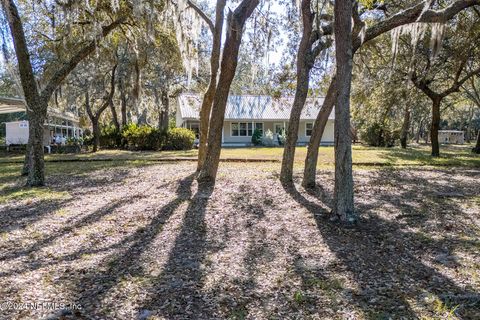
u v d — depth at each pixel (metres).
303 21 7.65
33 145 8.23
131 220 5.28
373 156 15.88
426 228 4.86
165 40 10.99
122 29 11.05
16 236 4.49
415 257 3.74
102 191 7.63
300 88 8.15
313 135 7.85
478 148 19.41
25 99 8.06
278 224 5.07
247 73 17.70
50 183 8.75
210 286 3.05
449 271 3.35
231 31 7.75
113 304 2.72
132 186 8.24
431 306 2.65
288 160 8.45
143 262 3.63
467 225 5.01
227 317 2.53
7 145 22.23
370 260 3.66
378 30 6.79
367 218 5.39
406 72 14.20
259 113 27.41
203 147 9.69
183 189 7.77
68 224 5.05
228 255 3.84
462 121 44.41
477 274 3.27
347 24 4.81
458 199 6.82
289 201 6.59
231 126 27.33
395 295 2.85
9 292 2.92
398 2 9.31
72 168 11.99
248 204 6.34
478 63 14.82
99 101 26.55
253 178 9.17
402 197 7.03
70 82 18.30
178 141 22.33
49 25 11.38
